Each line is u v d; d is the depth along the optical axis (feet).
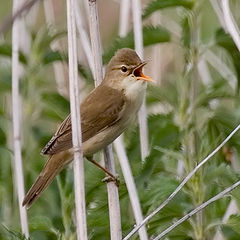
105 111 32.89
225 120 35.17
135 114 34.09
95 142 32.60
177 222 28.48
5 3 50.01
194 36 34.96
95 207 32.37
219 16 38.52
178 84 35.19
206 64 43.34
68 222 31.96
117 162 36.73
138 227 28.37
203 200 31.40
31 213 37.22
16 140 36.27
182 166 34.81
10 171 38.91
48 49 38.88
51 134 39.58
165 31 34.71
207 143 32.32
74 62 28.86
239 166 36.50
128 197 35.27
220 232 33.71
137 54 33.76
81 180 28.04
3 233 32.37
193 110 34.83
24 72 41.14
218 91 34.73
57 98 38.01
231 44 35.12
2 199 38.58
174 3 34.09
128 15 41.19
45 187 31.73
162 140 34.42
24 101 39.06
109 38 47.91
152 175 34.14
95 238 33.06
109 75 33.86
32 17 42.88
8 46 37.52
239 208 32.89
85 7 43.73
